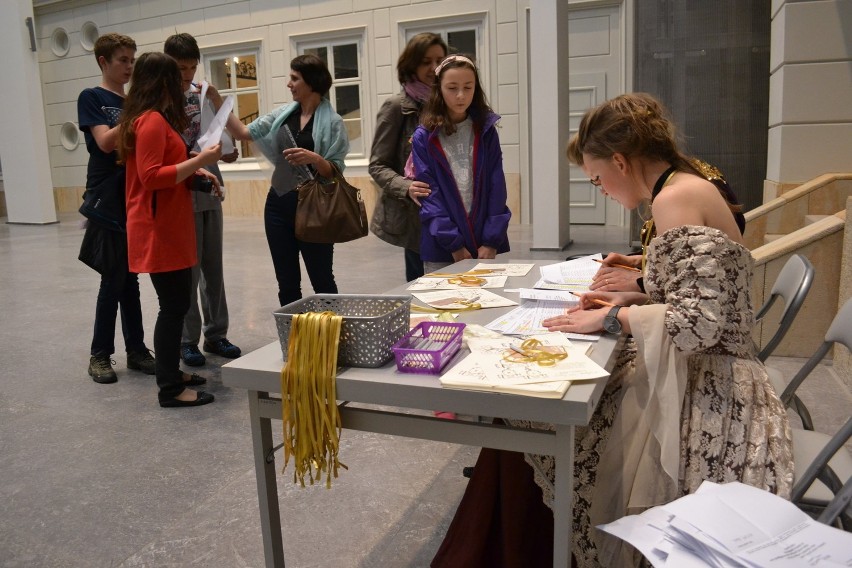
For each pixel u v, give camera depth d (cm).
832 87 498
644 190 158
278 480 243
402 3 989
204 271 378
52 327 470
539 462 151
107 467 257
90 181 335
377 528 211
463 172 283
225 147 341
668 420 137
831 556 97
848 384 317
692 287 135
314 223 325
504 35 935
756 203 643
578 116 923
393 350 129
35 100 1145
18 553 202
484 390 115
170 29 1171
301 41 1075
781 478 131
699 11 630
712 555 100
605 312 146
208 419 301
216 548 202
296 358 130
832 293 349
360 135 1060
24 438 285
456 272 239
